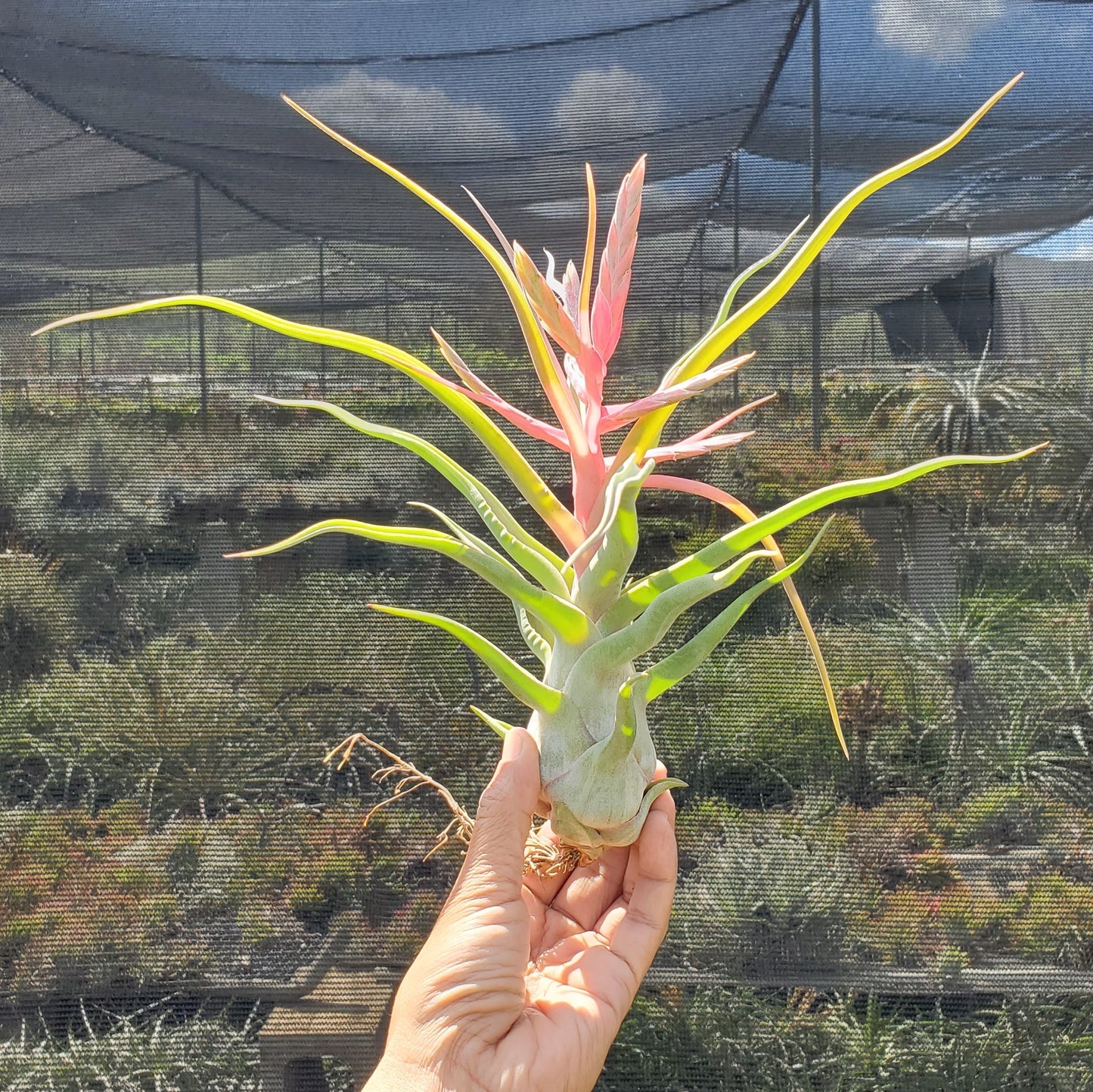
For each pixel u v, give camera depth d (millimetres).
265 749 1151
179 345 1362
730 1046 1001
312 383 1304
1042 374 1225
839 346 1263
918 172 1305
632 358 1295
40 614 1193
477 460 1261
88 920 1077
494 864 554
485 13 1316
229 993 1061
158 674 1162
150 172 1390
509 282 537
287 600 1196
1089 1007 1006
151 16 1316
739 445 1241
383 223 1349
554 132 1340
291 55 1324
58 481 1234
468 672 1177
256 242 1400
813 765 1124
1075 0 1247
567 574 548
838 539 1204
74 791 1137
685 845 1098
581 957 651
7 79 1345
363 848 1113
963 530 1195
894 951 1040
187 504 1240
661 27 1312
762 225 1727
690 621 1184
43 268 1381
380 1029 1039
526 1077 544
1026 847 1075
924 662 1144
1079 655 1133
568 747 535
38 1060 1017
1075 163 1275
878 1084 978
